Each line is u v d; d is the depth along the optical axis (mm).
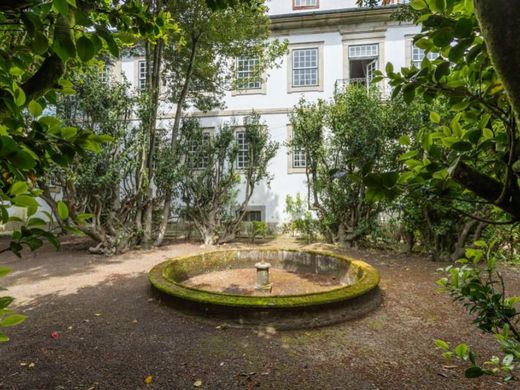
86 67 1906
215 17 8250
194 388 2605
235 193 10586
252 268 7109
